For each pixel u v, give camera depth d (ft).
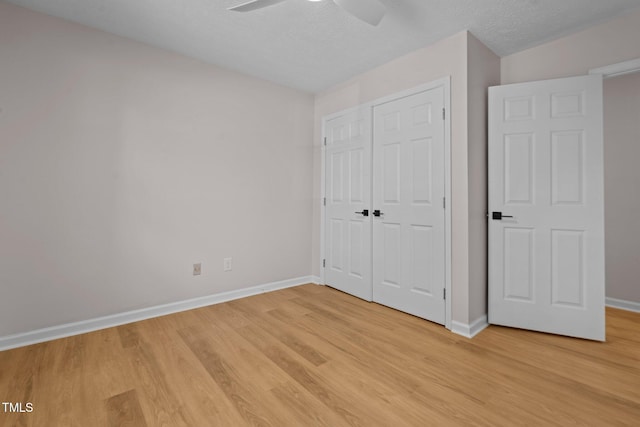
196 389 5.34
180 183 9.09
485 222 8.31
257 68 10.00
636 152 9.57
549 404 4.95
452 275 7.90
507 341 7.24
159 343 7.04
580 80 7.34
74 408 4.83
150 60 8.53
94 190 7.73
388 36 8.02
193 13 7.09
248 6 5.48
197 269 9.46
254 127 10.68
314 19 7.32
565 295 7.50
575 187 7.38
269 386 5.44
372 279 10.11
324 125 11.98
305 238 12.23
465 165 7.63
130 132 8.23
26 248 6.93
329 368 6.04
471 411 4.80
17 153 6.81
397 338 7.38
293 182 11.80
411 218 8.91
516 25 7.48
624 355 6.54
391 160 9.50
